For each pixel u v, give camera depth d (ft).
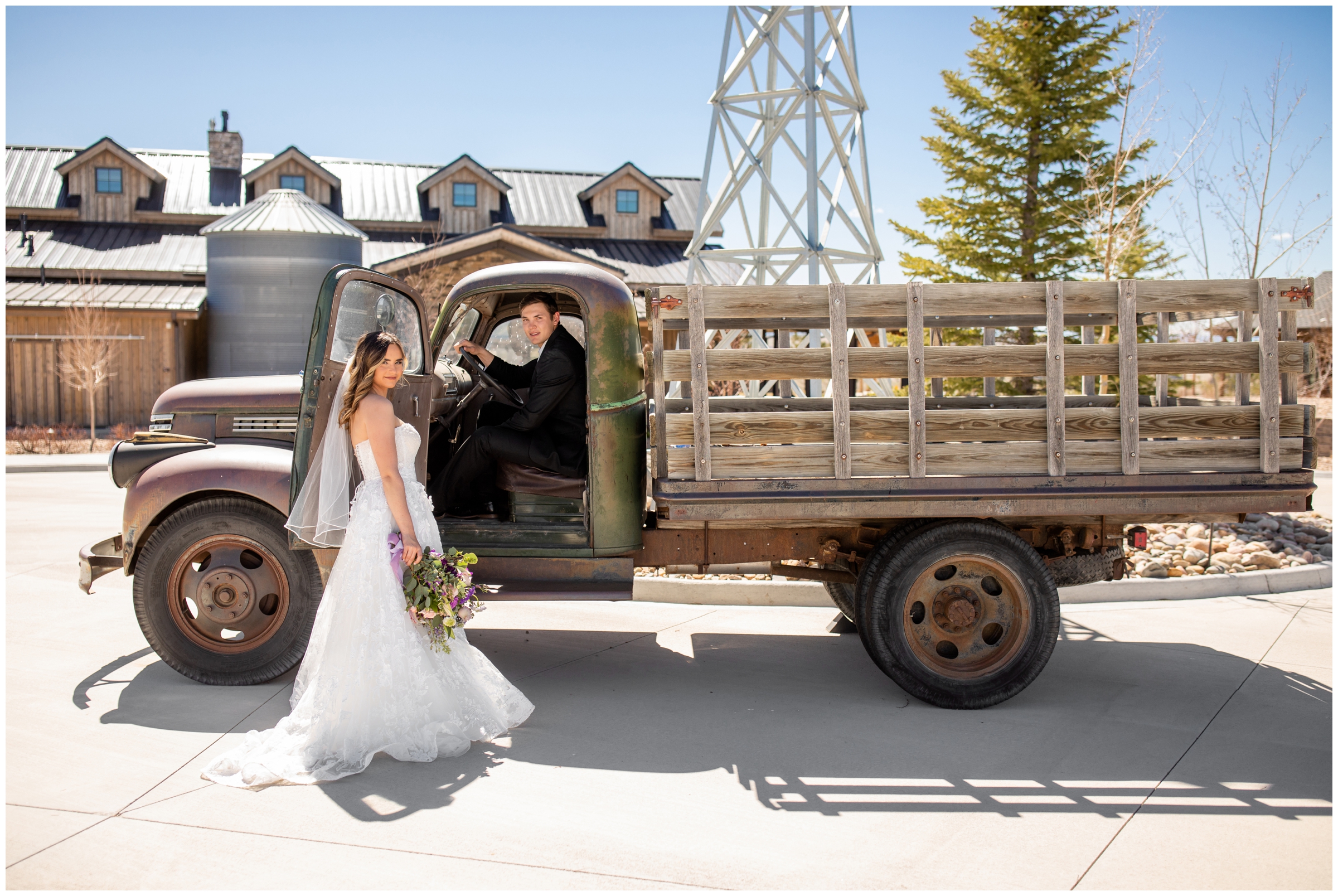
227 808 9.90
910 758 11.55
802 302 12.94
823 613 19.61
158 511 13.88
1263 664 15.62
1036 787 10.69
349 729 11.13
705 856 8.96
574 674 15.20
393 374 11.98
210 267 67.72
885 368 13.10
